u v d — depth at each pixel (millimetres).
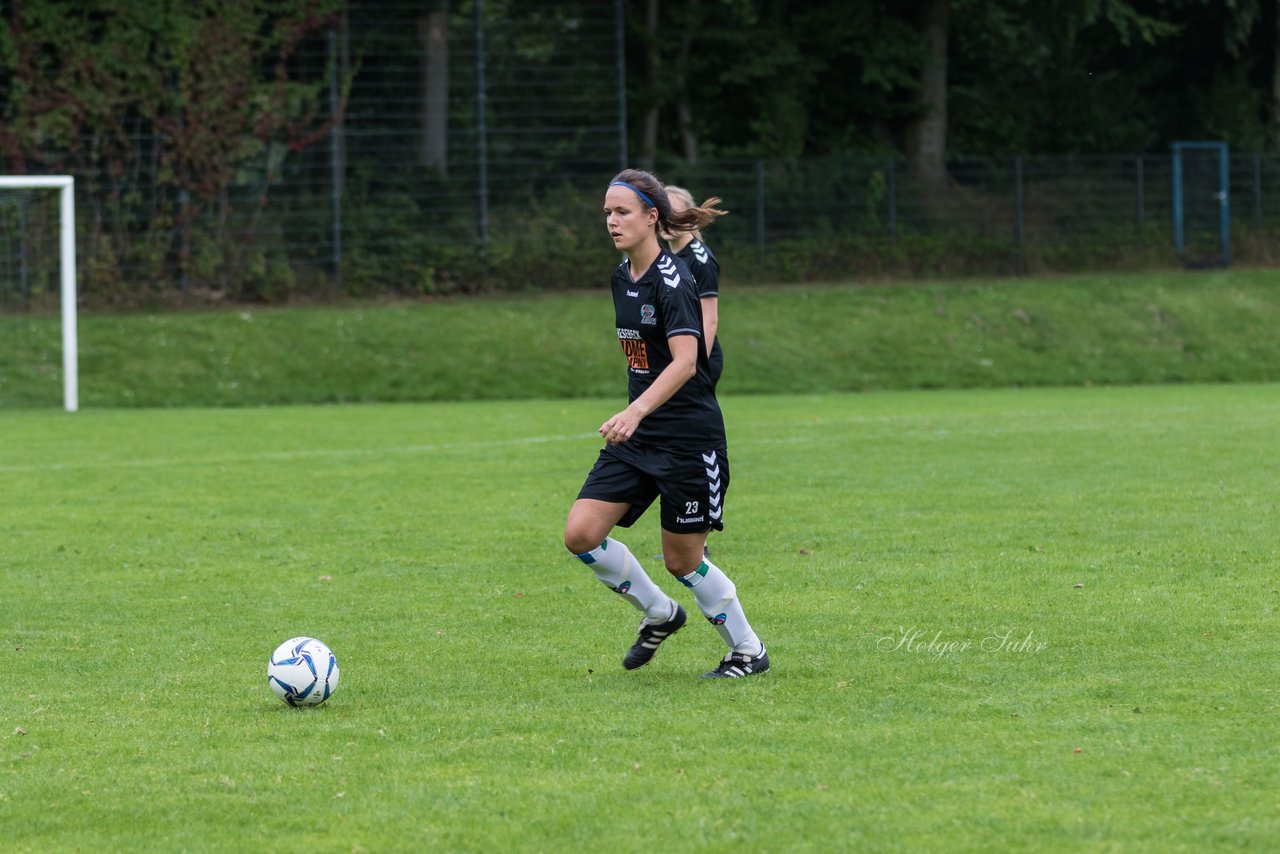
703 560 17422
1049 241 95000
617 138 91750
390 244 86062
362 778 13625
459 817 12469
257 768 14016
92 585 24422
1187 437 46250
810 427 51812
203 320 75188
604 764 13875
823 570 24562
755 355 77062
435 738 14969
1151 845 11469
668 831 11984
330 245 85250
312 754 14477
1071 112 112500
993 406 62250
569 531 16984
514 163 90062
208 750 14688
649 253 16734
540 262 87938
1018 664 17750
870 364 77750
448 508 32969
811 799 12688
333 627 20969
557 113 91500
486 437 50094
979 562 25000
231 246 83562
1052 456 41312
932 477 36844
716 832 11938
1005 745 14188
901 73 103438
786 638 19531
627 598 17547
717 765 13742
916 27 106125
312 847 11883
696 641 19719
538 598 22984
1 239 77312
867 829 11930
